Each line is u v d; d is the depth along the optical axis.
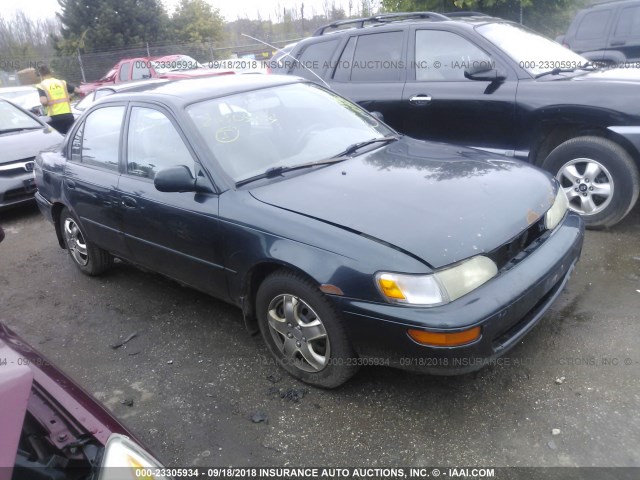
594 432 2.50
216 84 3.82
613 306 3.46
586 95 4.33
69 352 3.65
